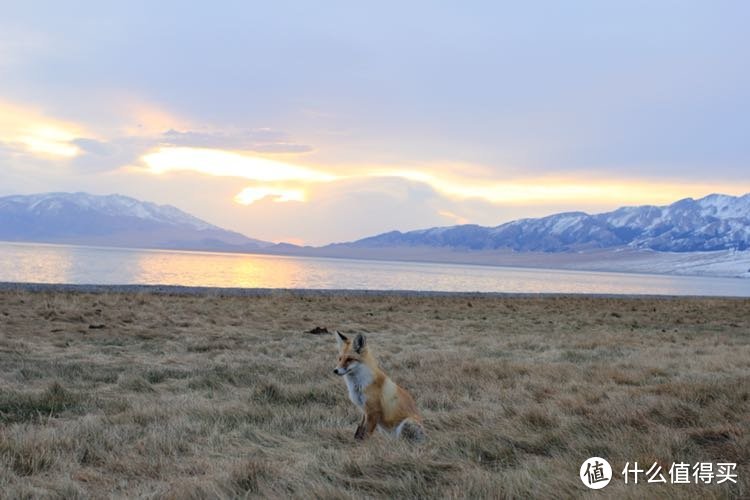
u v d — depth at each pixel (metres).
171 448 7.71
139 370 14.07
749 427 8.73
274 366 15.06
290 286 77.75
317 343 20.19
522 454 7.70
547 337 23.41
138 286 46.66
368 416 8.57
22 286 39.72
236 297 39.47
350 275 137.50
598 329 27.98
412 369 14.73
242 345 19.27
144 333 21.05
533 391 11.79
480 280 145.50
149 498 5.89
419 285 98.88
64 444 7.61
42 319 23.05
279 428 9.09
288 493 6.05
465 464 7.10
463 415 9.63
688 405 10.13
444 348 19.84
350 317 30.14
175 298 35.69
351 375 8.62
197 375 13.53
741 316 39.28
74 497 5.97
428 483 6.52
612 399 10.68
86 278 79.50
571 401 10.52
